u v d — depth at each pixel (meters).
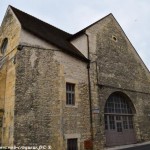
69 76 11.08
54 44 10.84
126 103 14.71
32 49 9.99
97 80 12.48
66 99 10.73
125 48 15.77
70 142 10.16
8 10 12.05
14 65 9.56
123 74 14.61
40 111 9.38
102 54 13.49
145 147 11.92
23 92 9.15
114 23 15.65
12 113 8.84
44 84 9.89
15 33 10.45
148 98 16.22
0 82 10.24
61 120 9.99
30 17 13.39
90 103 11.62
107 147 11.95
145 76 16.83
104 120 12.29
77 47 13.45
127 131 13.81
